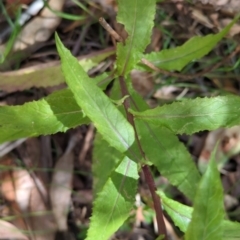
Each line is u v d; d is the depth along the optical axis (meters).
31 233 0.52
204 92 0.58
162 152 0.44
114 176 0.35
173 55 0.46
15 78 0.51
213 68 0.51
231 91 0.57
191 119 0.34
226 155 0.56
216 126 0.34
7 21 0.53
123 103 0.40
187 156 0.44
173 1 0.55
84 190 0.55
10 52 0.53
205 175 0.23
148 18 0.39
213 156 0.23
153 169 0.55
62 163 0.55
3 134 0.36
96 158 0.46
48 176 0.54
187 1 0.55
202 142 0.56
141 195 0.55
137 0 0.39
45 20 0.53
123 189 0.35
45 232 0.53
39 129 0.34
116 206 0.34
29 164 0.54
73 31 0.56
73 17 0.54
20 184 0.53
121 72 0.42
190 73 0.57
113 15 0.54
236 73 0.57
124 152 0.33
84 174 0.55
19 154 0.54
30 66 0.52
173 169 0.44
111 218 0.34
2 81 0.50
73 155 0.55
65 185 0.54
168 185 0.55
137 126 0.43
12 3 0.53
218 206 0.23
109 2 0.54
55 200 0.54
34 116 0.34
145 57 0.45
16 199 0.53
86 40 0.56
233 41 0.56
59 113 0.35
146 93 0.56
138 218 0.54
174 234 0.54
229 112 0.34
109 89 0.56
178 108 0.34
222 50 0.57
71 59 0.30
